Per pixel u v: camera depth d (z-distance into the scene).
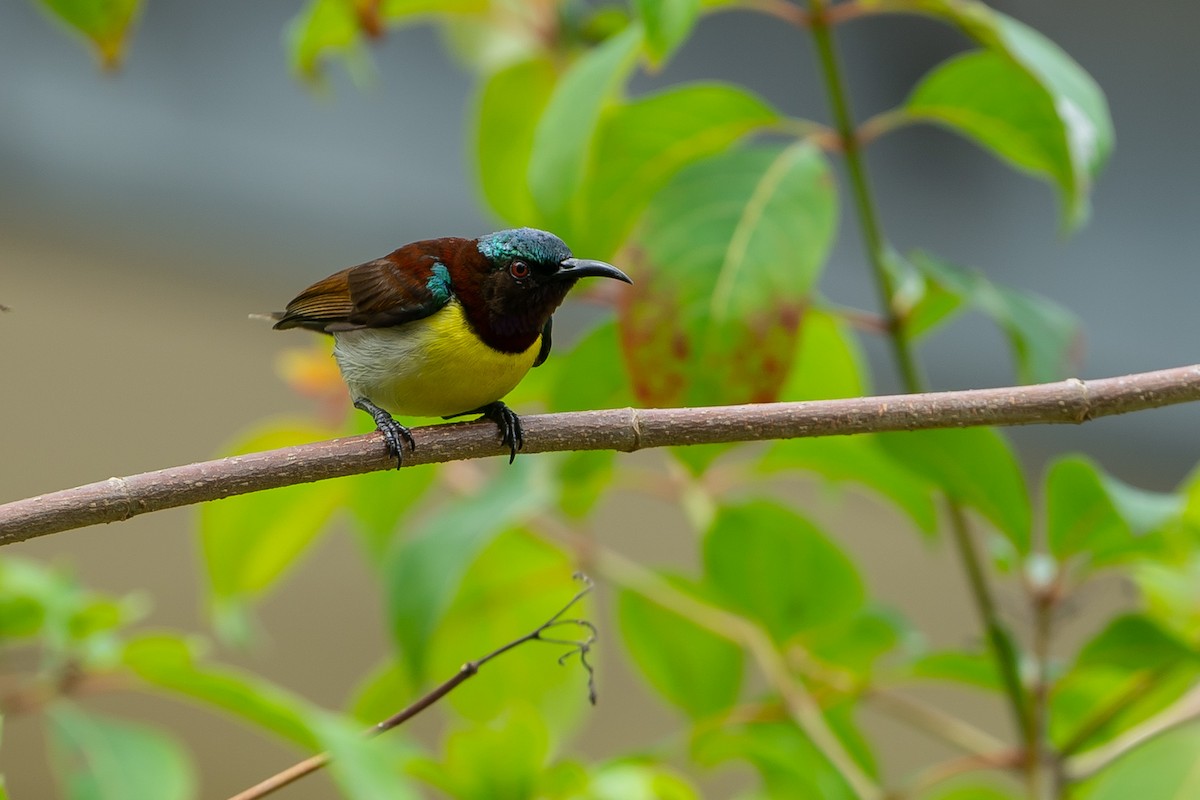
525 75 11.16
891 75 19.38
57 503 6.72
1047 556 9.03
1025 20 19.70
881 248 9.05
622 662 17.86
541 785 8.10
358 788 6.62
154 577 18.27
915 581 19.36
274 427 10.20
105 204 17.61
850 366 9.83
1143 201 19.50
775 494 17.94
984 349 19.02
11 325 17.69
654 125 9.15
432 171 18.72
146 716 17.58
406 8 11.10
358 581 18.41
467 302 9.03
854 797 9.03
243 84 18.42
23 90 17.38
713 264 8.40
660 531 18.98
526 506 9.08
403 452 7.61
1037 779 8.45
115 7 8.07
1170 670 8.39
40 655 8.34
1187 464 19.34
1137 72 19.91
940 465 8.37
